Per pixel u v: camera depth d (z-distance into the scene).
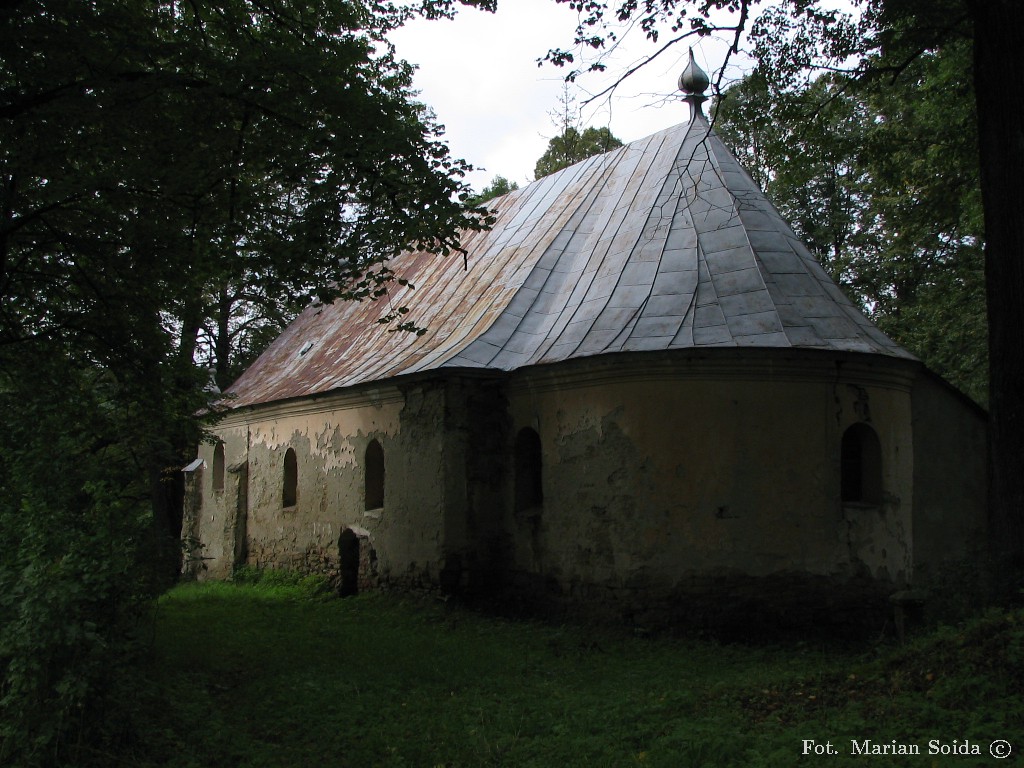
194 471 22.95
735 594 11.16
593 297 13.53
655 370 11.61
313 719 7.52
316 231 10.77
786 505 11.39
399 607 13.62
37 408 7.85
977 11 9.27
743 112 13.04
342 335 19.61
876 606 11.62
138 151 10.28
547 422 12.91
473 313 15.16
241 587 17.91
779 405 11.55
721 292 12.45
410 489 14.20
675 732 6.59
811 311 12.14
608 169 16.62
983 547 12.10
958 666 6.77
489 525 13.56
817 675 7.96
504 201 18.89
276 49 10.02
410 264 20.08
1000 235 9.09
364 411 15.88
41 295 12.57
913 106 15.50
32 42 9.26
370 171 10.45
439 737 6.97
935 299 22.48
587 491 12.13
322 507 17.03
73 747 5.94
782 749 5.82
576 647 10.69
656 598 11.28
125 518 7.10
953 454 13.95
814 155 14.03
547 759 6.30
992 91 9.14
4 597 5.86
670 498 11.41
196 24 10.95
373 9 11.70
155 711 7.23
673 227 13.77
